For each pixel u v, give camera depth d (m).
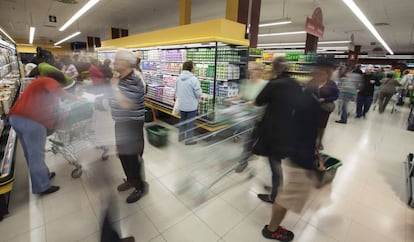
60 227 1.53
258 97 1.52
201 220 1.92
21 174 2.27
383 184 2.70
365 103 6.23
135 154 1.53
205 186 2.02
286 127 1.32
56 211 1.64
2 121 2.68
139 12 8.36
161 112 3.96
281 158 1.37
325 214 2.08
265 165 1.70
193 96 3.32
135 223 1.76
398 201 2.36
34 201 1.80
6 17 9.40
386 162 3.35
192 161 2.03
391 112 7.34
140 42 5.69
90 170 1.31
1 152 2.18
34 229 1.62
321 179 2.26
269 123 1.41
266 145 1.47
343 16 7.57
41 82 1.49
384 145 4.10
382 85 7.04
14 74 5.63
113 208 1.27
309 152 1.31
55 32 13.94
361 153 3.68
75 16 8.05
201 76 3.91
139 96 1.53
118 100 1.38
